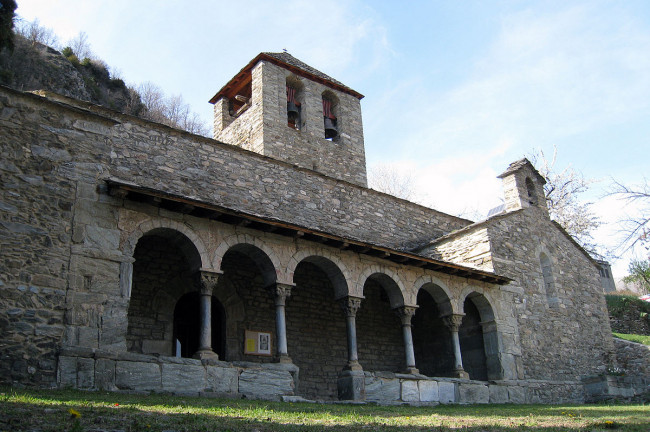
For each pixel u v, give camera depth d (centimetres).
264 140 1938
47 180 990
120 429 529
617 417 947
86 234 992
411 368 1371
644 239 1512
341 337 1570
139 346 1197
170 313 1263
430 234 1986
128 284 1005
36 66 3306
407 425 711
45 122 1027
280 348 1171
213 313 1409
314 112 2136
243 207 1509
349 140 2203
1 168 954
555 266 1911
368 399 1228
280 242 1251
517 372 1589
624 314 2662
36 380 862
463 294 1560
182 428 560
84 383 888
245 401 944
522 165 1992
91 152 1055
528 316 1711
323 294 1576
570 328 1845
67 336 915
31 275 919
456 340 1499
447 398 1374
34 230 947
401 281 1438
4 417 533
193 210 1109
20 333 878
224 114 2261
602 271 3619
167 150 1425
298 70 2141
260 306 1431
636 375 1866
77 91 3512
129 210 1055
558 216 3544
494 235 1720
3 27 1730
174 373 976
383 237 1830
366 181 2184
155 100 4888
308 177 1709
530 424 783
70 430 499
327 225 1689
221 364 1043
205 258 1119
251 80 2214
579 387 1750
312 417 757
